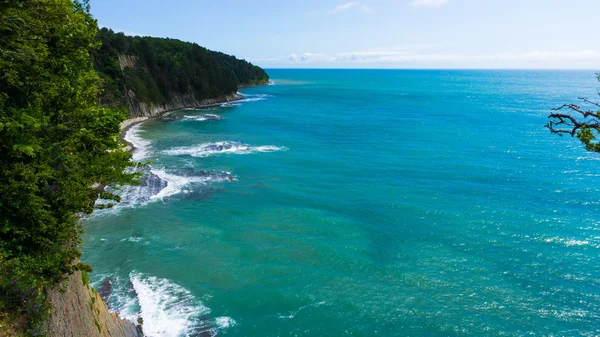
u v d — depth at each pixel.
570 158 55.59
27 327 9.59
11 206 10.84
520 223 34.50
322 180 46.38
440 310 23.44
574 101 136.88
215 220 34.78
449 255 29.42
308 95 168.38
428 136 72.75
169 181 44.19
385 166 52.16
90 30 15.20
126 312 22.16
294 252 29.53
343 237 32.06
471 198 40.44
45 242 11.47
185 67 116.81
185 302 23.52
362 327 22.00
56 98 13.57
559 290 25.39
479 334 21.62
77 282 14.35
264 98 150.25
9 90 12.45
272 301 23.89
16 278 9.77
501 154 58.31
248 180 45.94
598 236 32.06
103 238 30.50
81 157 13.95
